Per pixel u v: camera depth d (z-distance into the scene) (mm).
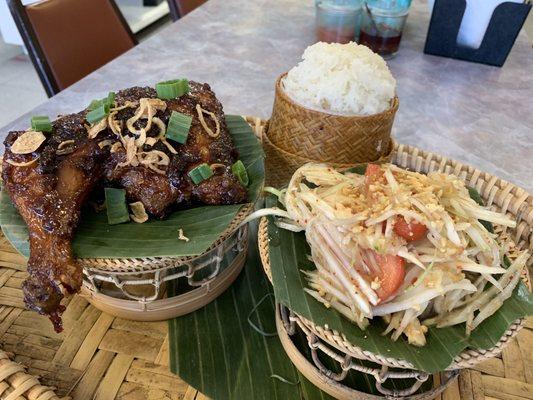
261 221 286
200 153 293
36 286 239
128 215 276
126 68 581
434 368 210
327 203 258
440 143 490
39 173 259
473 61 657
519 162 471
